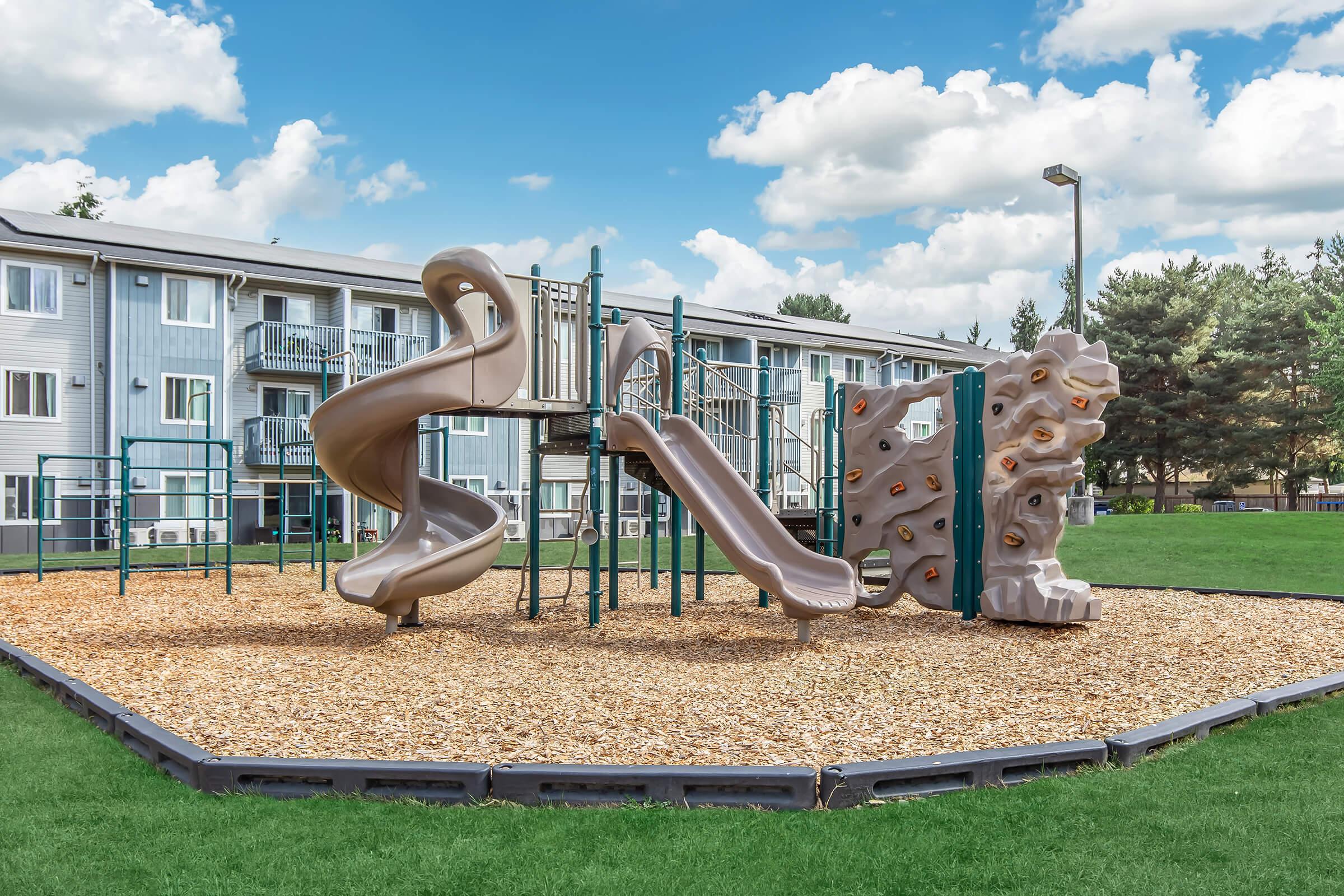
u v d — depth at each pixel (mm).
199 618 9539
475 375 8359
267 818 3549
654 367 13047
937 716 5215
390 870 3059
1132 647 7535
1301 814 3539
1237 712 4980
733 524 8766
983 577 8992
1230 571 13430
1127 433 43688
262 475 24766
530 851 3219
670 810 3645
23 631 8555
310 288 25297
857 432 10055
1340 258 46656
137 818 3553
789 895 2883
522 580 10391
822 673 6520
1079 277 18938
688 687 6020
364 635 8375
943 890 2910
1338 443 41125
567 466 28750
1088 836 3336
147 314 23031
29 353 21703
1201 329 43125
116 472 22594
